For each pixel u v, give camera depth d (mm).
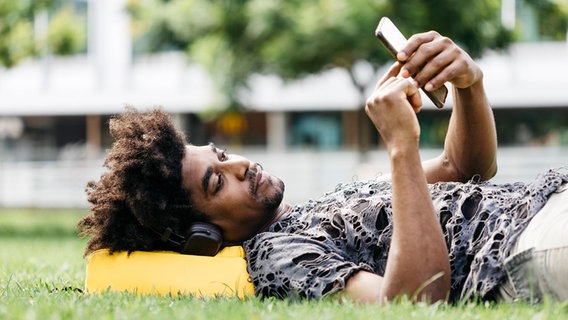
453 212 3098
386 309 2635
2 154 27734
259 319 2555
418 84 3143
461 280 2980
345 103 24047
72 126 27938
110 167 3350
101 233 3346
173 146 3305
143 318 2592
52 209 22812
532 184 3027
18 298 3125
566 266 2684
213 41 13938
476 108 3520
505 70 22859
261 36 13273
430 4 12602
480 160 3639
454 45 3182
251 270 3193
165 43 14211
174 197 3289
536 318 2506
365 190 3418
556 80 22594
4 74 26312
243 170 3348
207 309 2758
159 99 25328
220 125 26453
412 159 2834
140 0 14133
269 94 24406
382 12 12648
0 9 14031
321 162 21516
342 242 3158
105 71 25812
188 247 3299
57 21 15289
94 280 3275
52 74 26203
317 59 13508
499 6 13469
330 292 2932
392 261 2787
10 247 8195
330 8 12766
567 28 14266
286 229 3318
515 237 2861
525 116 23625
